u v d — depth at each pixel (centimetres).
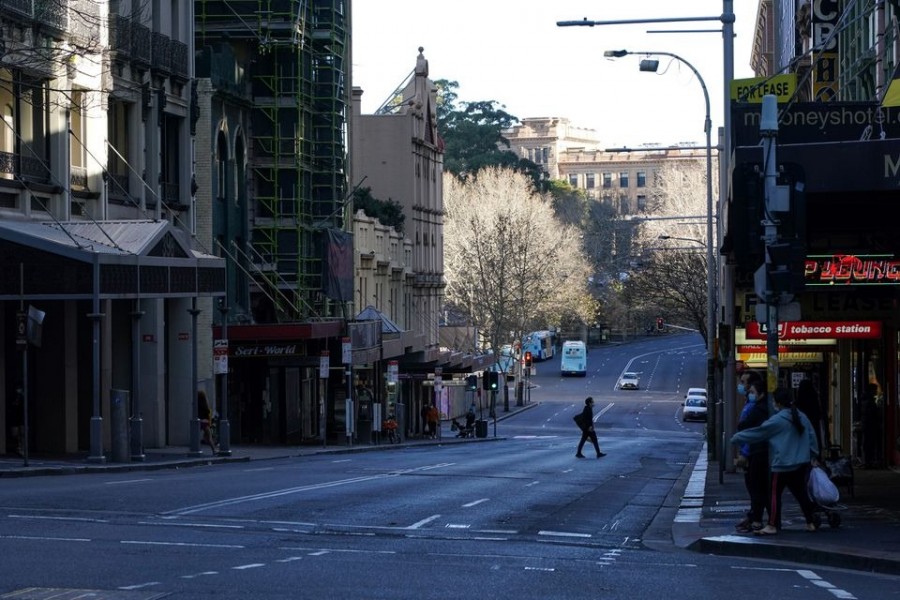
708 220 6266
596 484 3612
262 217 7212
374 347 7181
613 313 19688
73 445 4575
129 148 5259
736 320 4459
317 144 7781
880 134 3016
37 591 1479
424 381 11000
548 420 12375
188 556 1816
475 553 1972
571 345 17712
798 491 2166
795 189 2183
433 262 11869
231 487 3023
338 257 7794
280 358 6762
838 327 4188
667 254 9619
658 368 18362
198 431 4675
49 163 4550
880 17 4712
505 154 18488
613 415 12900
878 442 4312
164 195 5588
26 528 2095
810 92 6512
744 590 1630
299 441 7131
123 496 2691
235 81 6675
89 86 4769
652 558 1977
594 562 1902
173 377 5512
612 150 5903
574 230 17712
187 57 5759
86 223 4400
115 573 1630
